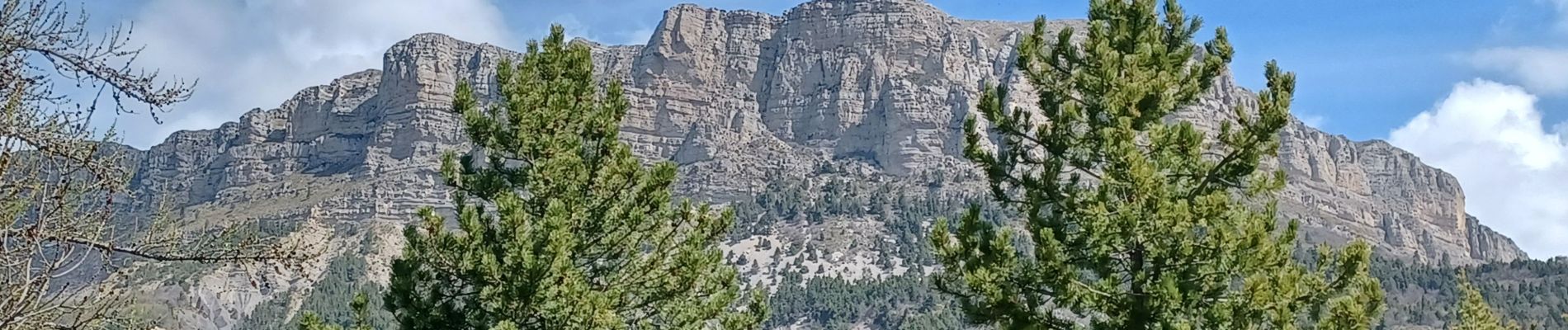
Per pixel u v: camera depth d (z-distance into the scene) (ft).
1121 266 87.04
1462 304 147.33
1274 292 80.38
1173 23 97.40
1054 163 90.38
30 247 47.03
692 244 99.66
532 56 101.71
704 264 97.55
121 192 50.70
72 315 51.55
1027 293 87.35
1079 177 92.58
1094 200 85.05
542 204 94.79
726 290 100.99
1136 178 81.51
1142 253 85.10
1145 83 88.94
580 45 102.32
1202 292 82.79
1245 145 88.28
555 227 86.69
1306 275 85.56
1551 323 508.53
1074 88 95.81
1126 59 91.45
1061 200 90.43
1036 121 96.43
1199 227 84.64
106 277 52.24
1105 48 92.12
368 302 98.94
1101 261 85.81
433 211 94.99
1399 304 612.29
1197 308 83.20
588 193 96.73
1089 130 91.61
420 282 97.25
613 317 86.07
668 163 99.25
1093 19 97.40
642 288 98.22
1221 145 90.58
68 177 47.98
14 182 47.01
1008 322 86.17
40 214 46.85
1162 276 80.94
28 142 47.09
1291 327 79.10
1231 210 84.12
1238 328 80.28
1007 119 95.14
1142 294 82.02
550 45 101.96
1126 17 96.48
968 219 90.33
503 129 101.14
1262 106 88.53
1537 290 605.31
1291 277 80.64
